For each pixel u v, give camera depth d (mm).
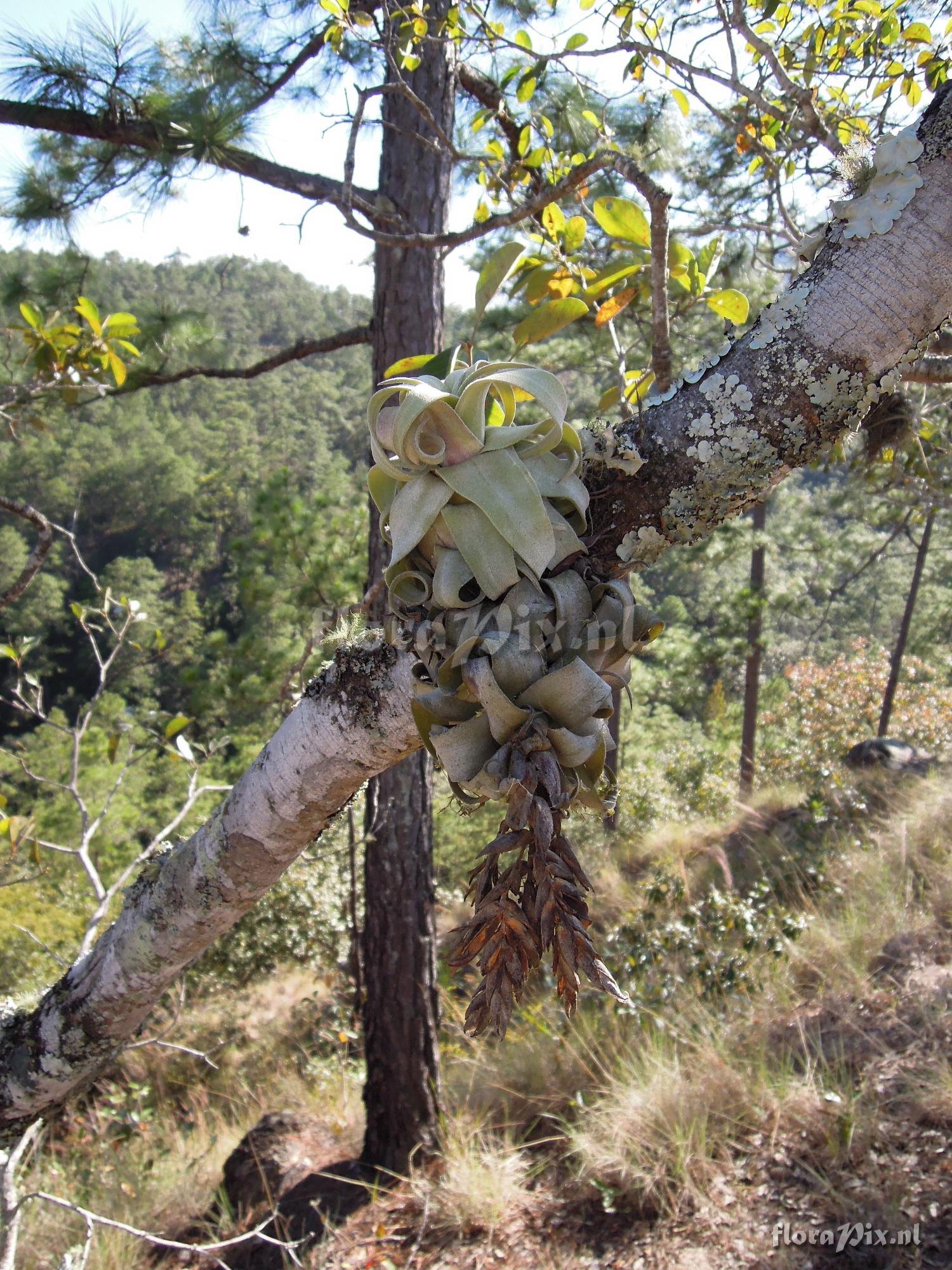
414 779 4352
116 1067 6410
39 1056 1551
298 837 1258
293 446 52219
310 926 8883
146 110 4117
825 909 5258
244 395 60719
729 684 23344
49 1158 4883
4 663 33312
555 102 4109
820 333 863
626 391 1670
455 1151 3941
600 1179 3408
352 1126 4762
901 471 3668
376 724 1098
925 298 840
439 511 825
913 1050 3604
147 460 49125
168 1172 4684
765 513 12133
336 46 2285
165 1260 3875
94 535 48750
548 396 844
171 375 5000
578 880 766
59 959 2174
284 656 7672
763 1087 3500
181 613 37219
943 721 13602
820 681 16062
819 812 6699
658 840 9562
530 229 2281
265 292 71000
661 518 919
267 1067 6703
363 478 10539
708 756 14125
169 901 1388
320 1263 3529
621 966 4840
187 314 5031
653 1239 3090
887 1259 2707
